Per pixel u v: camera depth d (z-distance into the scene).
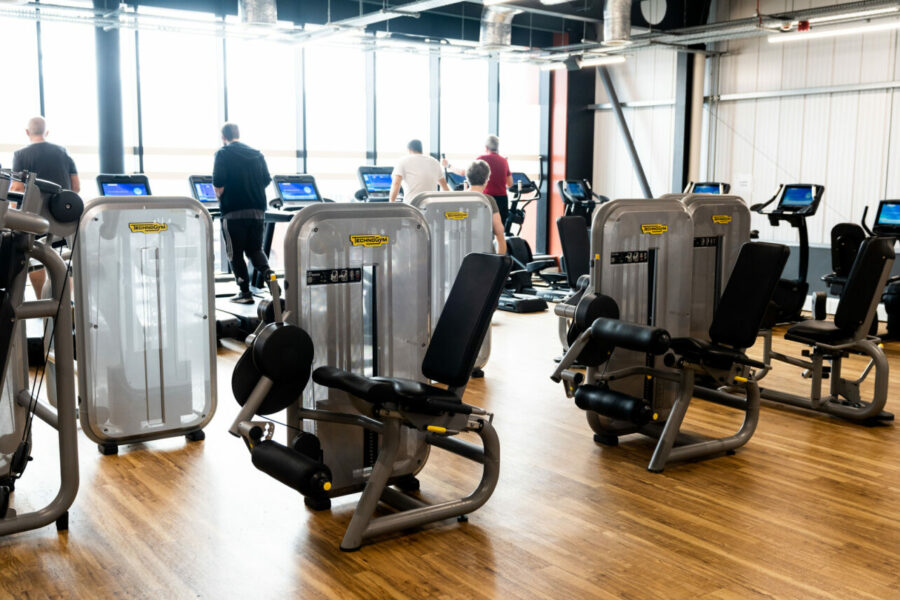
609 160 11.60
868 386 5.30
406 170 6.89
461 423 2.97
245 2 6.74
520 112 11.60
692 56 10.16
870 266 4.32
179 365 3.98
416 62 10.38
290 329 2.84
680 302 4.25
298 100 9.44
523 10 7.39
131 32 8.17
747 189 10.02
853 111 8.93
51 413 3.31
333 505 3.25
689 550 2.86
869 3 7.26
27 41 7.69
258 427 2.82
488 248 5.17
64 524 2.98
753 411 3.99
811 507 3.26
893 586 2.60
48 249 2.83
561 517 3.15
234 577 2.64
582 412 4.66
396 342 3.27
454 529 3.03
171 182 8.70
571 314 3.94
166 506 3.23
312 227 3.00
